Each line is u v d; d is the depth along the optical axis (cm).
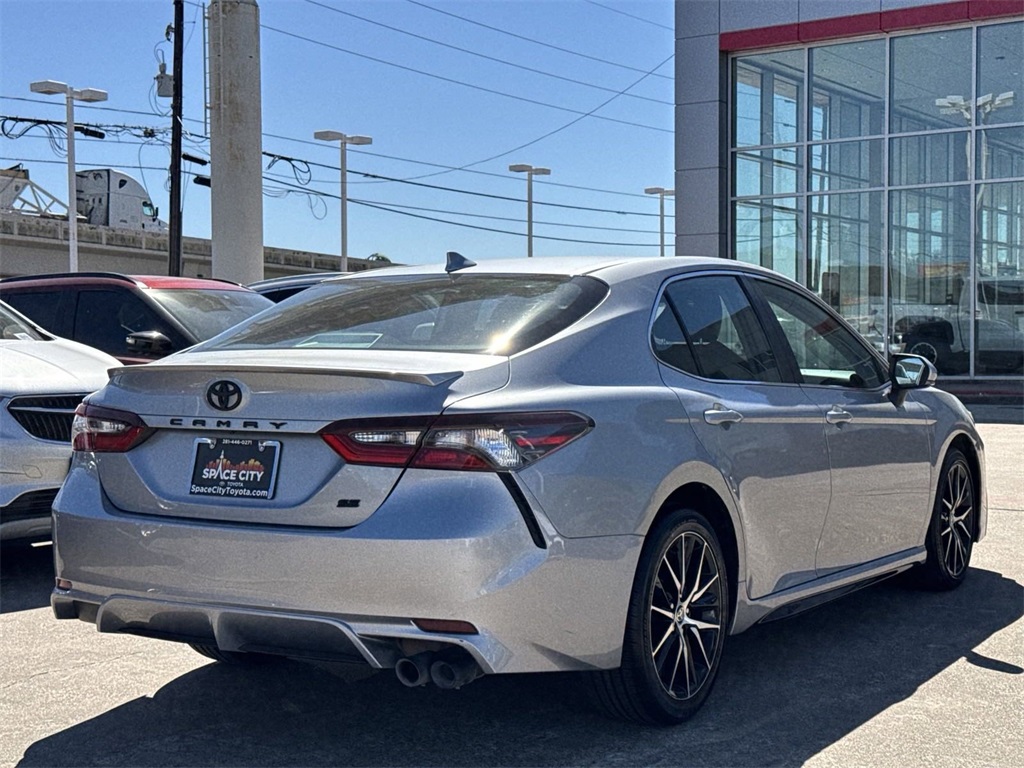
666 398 386
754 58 2297
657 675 371
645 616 364
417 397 333
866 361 538
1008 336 2089
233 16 2469
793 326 490
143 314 881
